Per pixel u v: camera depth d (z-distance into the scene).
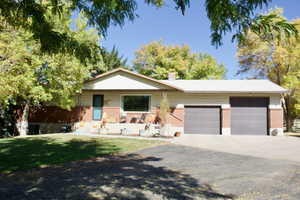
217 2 2.34
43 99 14.66
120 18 2.84
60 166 6.46
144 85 16.53
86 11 2.85
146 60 36.66
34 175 5.48
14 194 4.19
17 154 7.86
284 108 22.59
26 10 2.83
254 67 24.94
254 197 4.22
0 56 11.13
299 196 4.27
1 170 5.84
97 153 8.39
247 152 9.03
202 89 16.94
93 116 17.61
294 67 21.44
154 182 5.05
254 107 16.86
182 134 16.30
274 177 5.53
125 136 13.93
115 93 17.56
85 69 15.64
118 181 5.08
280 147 10.36
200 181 5.18
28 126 18.30
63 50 3.54
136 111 17.34
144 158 7.76
